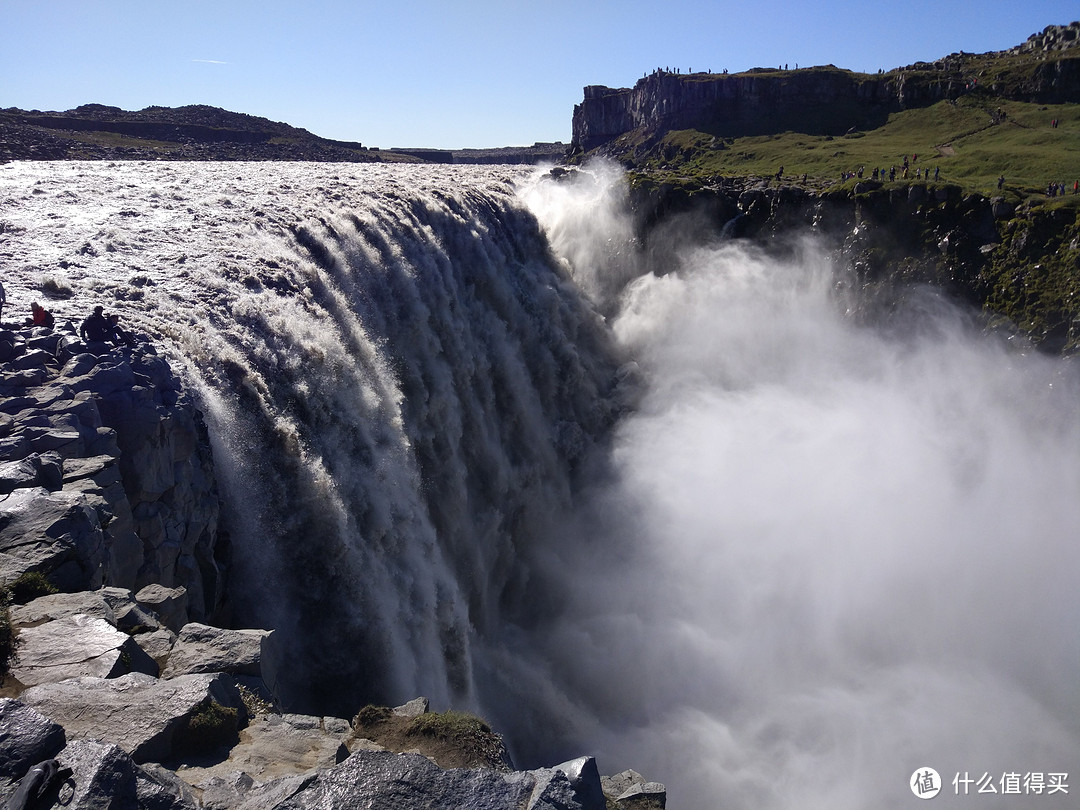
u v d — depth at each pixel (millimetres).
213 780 8016
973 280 43625
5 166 51500
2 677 9023
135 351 18094
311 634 20078
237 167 62094
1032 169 55969
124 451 15289
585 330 47906
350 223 33219
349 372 25000
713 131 101188
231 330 22578
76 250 27641
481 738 10938
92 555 11773
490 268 40719
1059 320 40094
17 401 15039
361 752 7727
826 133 93500
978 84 89625
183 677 9406
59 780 6680
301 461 20484
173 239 30109
